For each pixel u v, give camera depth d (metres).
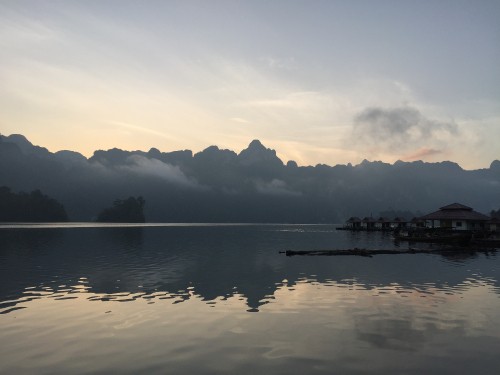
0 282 27.58
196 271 33.69
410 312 19.08
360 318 17.94
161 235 106.19
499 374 11.76
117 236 93.81
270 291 24.48
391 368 12.15
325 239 95.88
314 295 23.22
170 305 20.48
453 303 21.06
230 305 20.50
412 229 101.62
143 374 11.62
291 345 14.20
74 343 14.41
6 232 101.94
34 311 19.19
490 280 29.20
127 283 27.31
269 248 62.19
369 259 44.88
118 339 14.87
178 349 13.76
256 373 11.70
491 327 16.55
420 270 35.06
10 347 13.98
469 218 86.81
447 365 12.41
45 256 45.31
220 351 13.57
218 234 124.25
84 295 23.08
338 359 12.86
